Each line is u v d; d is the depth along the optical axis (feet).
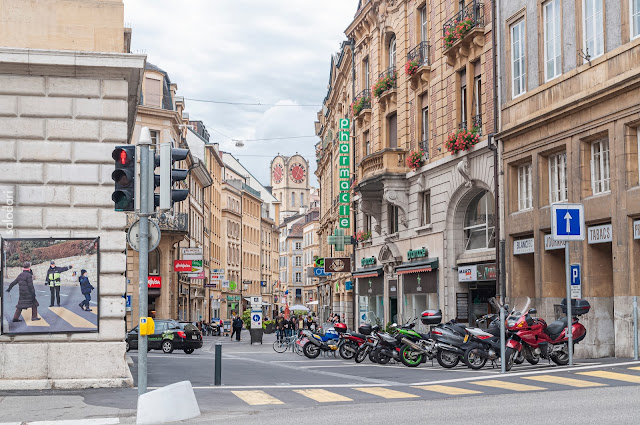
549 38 78.33
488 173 89.71
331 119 210.38
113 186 53.31
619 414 32.50
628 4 65.57
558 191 77.25
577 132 71.92
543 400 39.14
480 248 95.09
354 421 33.81
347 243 149.18
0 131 51.90
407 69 109.81
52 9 53.47
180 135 188.24
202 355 105.40
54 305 52.21
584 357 69.72
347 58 161.89
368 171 118.83
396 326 76.69
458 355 64.39
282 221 555.28
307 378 59.00
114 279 53.16
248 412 39.75
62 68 52.44
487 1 90.68
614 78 66.03
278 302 428.56
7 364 51.19
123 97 53.67
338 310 193.98
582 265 71.05
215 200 285.23
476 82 94.17
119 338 52.90
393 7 120.88
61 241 52.60
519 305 61.52
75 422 37.47
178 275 180.55
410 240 113.39
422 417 34.35
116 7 54.39
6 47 51.47
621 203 65.31
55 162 52.75
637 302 63.62
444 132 101.50
